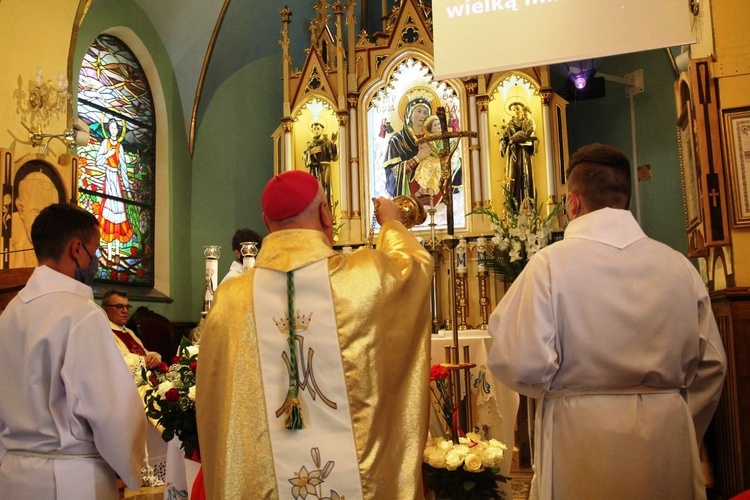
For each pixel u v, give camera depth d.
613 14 4.23
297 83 8.30
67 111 6.29
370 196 7.94
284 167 8.21
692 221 4.99
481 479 2.57
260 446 1.79
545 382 1.99
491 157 7.59
